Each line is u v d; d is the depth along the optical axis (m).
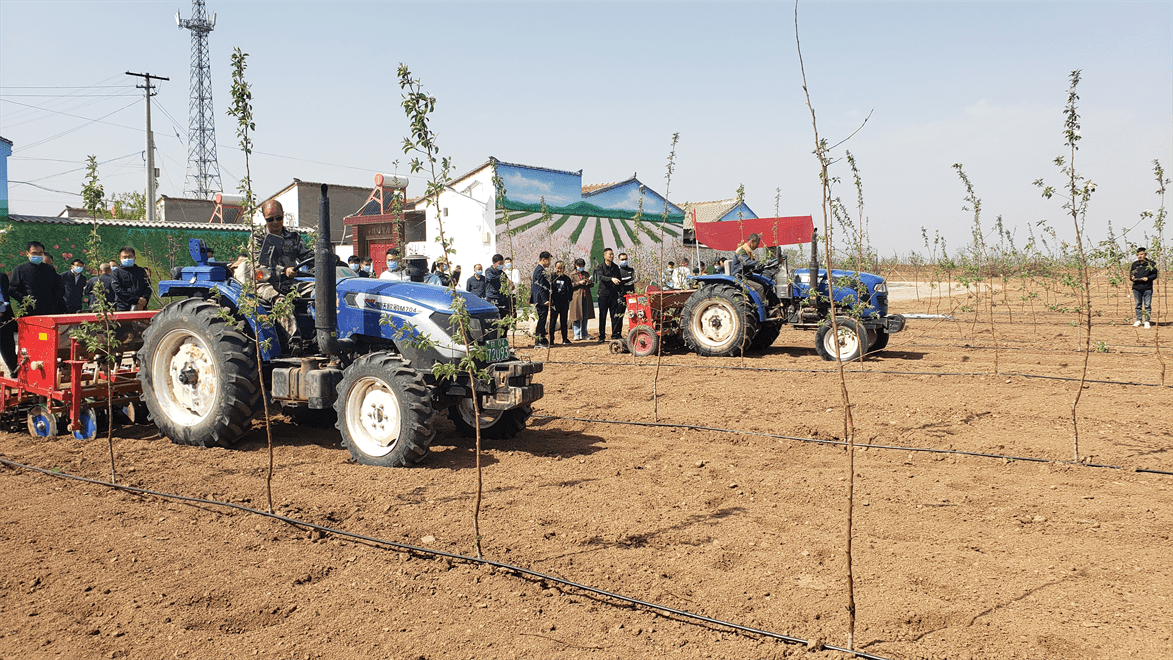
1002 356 10.99
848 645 2.88
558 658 2.86
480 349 4.11
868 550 3.86
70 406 6.41
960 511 4.45
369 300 5.82
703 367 10.17
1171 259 17.14
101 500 4.78
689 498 4.74
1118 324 15.81
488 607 3.29
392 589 3.47
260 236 6.12
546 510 4.50
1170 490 4.76
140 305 9.05
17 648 2.96
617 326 13.68
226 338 5.85
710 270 12.51
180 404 6.26
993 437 6.16
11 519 4.42
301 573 3.64
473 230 20.39
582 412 7.53
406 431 5.30
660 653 2.89
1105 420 6.65
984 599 3.28
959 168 11.03
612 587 3.46
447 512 4.46
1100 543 3.90
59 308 7.75
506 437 6.32
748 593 3.38
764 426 6.72
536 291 13.18
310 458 5.73
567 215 21.84
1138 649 2.84
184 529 4.25
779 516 4.39
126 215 28.67
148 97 25.77
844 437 6.27
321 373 5.62
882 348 11.44
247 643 2.99
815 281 10.59
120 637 3.04
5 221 15.03
